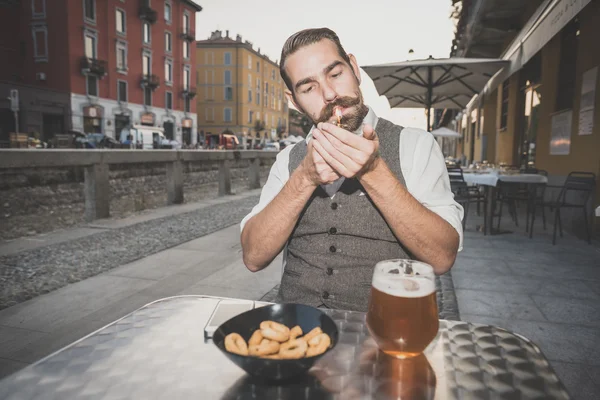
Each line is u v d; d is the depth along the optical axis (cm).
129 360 78
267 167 1645
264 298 326
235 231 620
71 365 76
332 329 76
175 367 75
